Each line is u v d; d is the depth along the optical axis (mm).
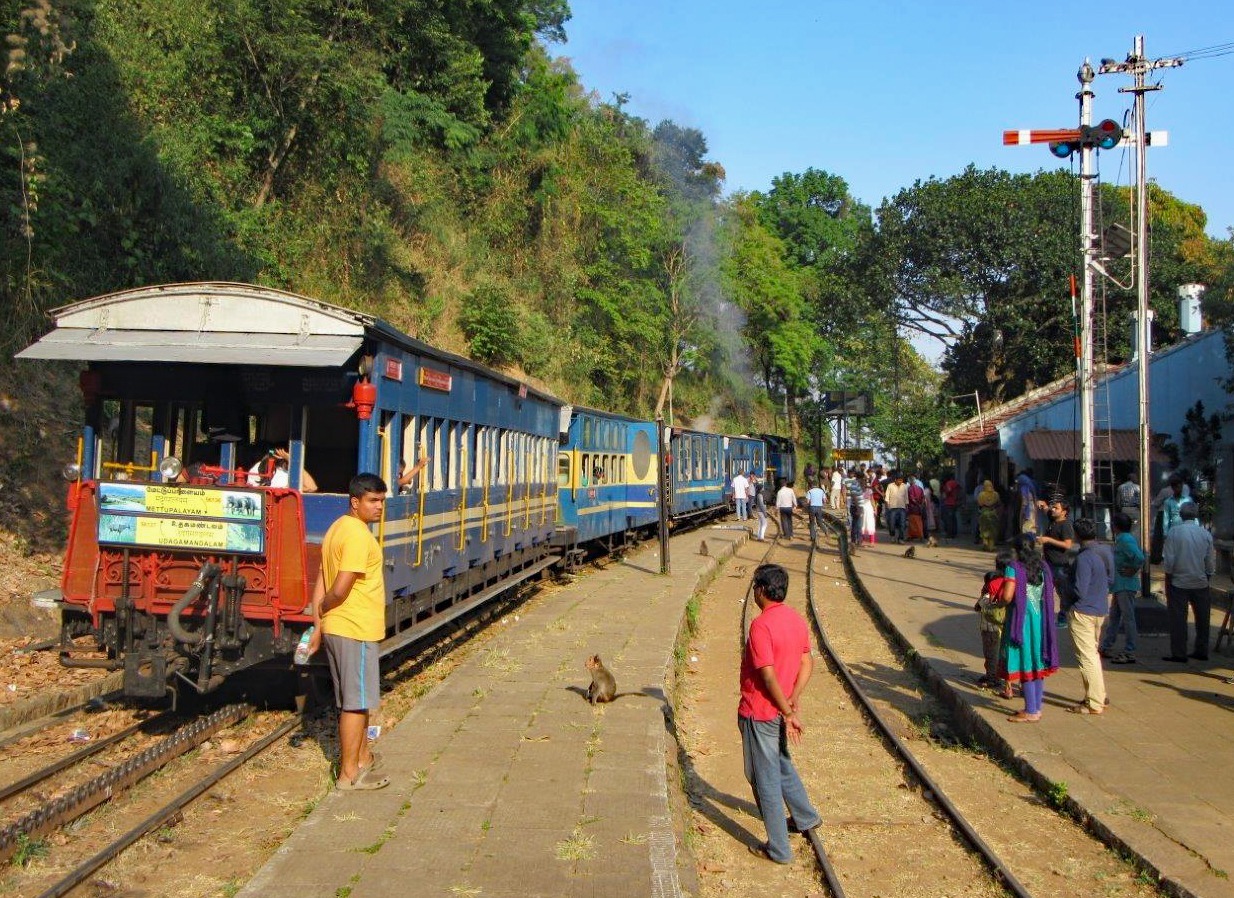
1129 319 37781
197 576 8586
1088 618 10344
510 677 10922
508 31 34781
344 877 5664
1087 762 8789
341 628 7160
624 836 6375
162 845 6641
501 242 34031
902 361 52594
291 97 23547
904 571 22672
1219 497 22922
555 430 18859
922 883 6984
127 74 19859
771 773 7285
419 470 10570
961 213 42250
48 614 11891
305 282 22906
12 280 15289
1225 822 7359
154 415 9727
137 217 17688
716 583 23047
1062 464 24078
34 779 7523
